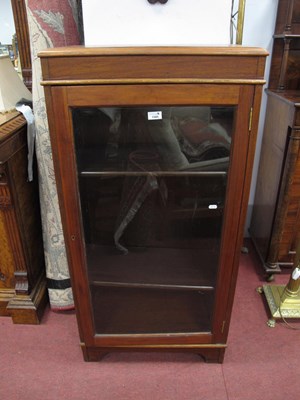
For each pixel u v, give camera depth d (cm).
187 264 116
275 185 149
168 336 114
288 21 137
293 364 121
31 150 121
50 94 78
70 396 110
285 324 137
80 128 87
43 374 118
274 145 150
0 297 137
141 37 85
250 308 145
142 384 114
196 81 76
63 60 75
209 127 86
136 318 119
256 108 79
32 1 106
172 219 112
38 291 140
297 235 153
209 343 116
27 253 132
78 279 104
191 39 85
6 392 111
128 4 81
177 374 118
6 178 112
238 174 87
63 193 90
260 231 171
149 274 113
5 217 120
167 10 82
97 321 117
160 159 95
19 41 133
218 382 115
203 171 94
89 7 82
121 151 94
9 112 119
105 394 111
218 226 100
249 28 150
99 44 85
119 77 76
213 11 82
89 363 122
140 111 85
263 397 109
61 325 137
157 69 75
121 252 117
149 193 105
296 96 138
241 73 76
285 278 163
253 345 128
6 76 123
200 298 124
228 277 103
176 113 85
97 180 99
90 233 104
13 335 133
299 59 148
